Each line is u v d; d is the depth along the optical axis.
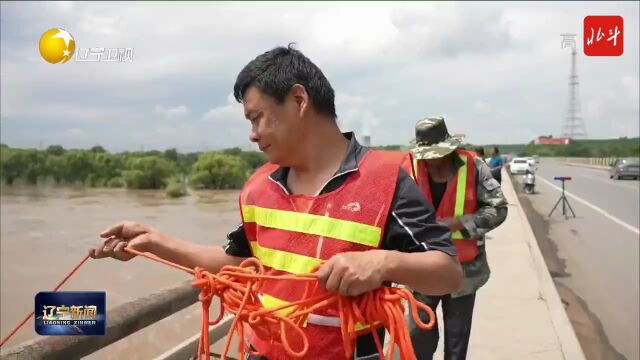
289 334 1.51
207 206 37.91
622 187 23.64
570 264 8.05
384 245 1.52
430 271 1.38
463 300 3.07
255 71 1.54
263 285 1.61
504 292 5.46
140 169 57.81
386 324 1.42
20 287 13.67
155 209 35.47
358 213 1.48
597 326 5.32
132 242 1.79
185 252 1.81
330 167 1.59
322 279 1.35
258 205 1.66
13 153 63.41
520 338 4.27
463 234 3.07
